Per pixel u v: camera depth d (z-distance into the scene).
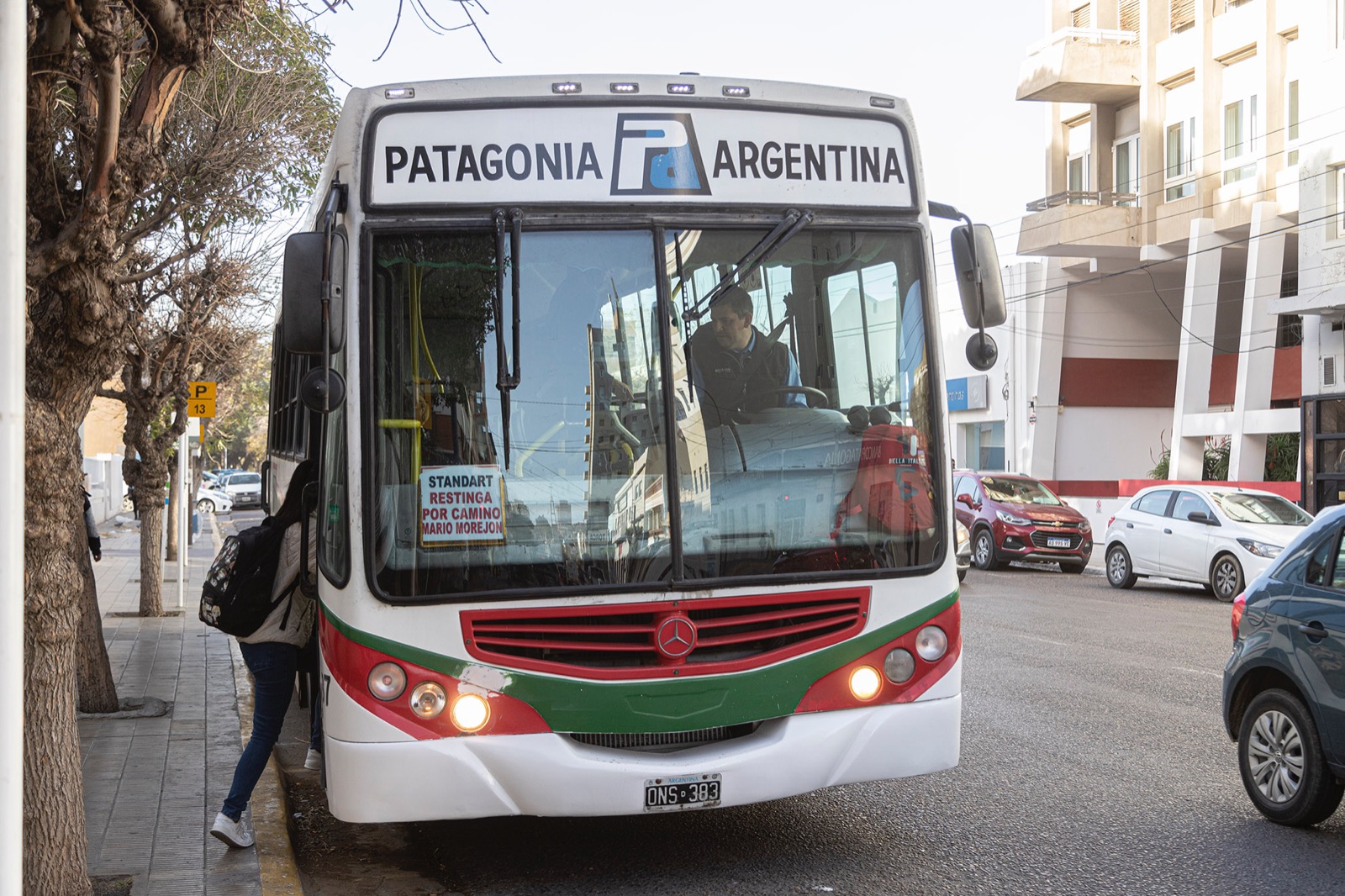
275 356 12.37
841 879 5.89
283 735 9.79
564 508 5.46
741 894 5.70
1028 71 33.97
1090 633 14.87
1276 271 28.56
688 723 5.45
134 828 6.46
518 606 5.36
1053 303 35.75
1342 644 6.25
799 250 5.88
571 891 5.80
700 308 5.71
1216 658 12.79
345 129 5.63
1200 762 8.23
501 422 5.46
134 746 8.49
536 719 5.36
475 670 5.32
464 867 6.23
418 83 5.64
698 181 5.80
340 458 5.54
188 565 25.42
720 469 5.63
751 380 5.74
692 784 5.43
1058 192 34.31
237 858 5.95
